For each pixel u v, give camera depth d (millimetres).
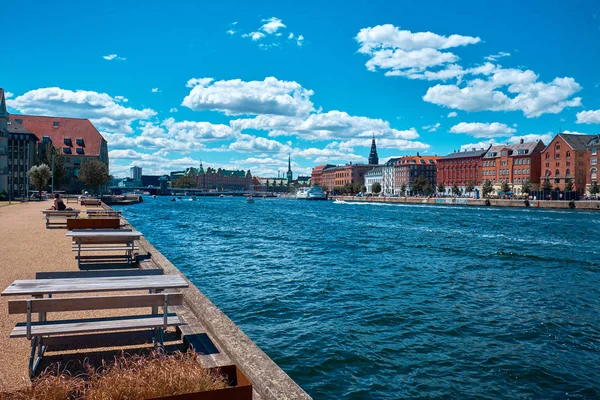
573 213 93500
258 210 109000
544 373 11914
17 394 5234
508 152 153125
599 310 18016
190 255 30641
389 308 17578
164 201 183750
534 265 28938
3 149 88688
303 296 19219
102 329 6930
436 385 11078
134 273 10164
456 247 37469
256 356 7461
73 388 5410
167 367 5570
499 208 119312
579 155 130625
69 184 146375
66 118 162375
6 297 10852
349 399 10242
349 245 38062
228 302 18031
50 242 21266
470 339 14359
